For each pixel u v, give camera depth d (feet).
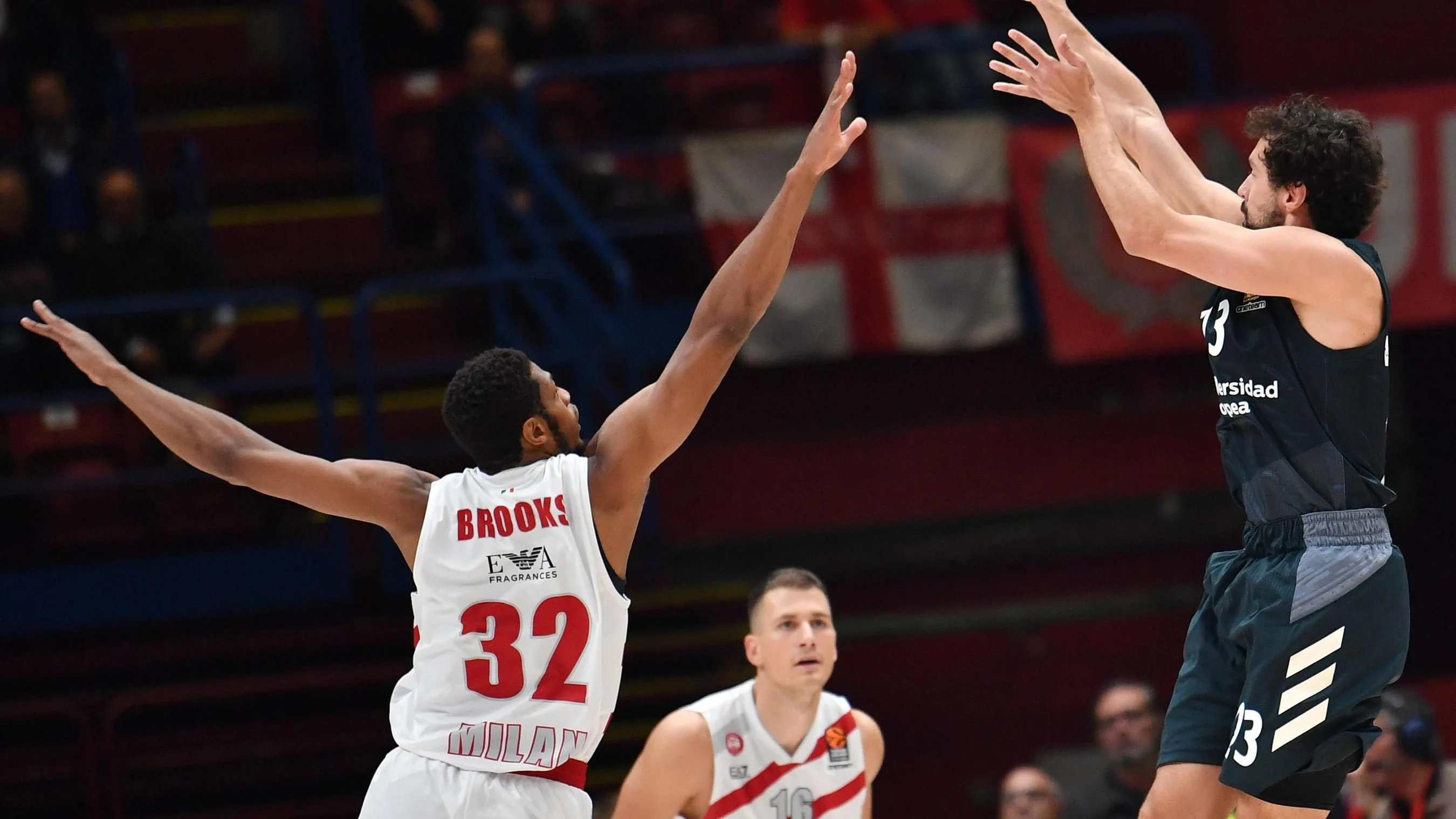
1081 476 63.67
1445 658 68.49
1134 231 21.50
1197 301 62.44
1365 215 22.33
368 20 76.28
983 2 80.28
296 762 55.72
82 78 73.41
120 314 55.77
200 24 83.87
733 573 61.00
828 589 62.08
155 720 56.13
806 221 62.64
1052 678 62.39
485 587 22.20
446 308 69.36
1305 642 21.83
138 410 23.16
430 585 22.47
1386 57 67.92
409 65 76.84
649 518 59.82
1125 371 65.72
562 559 22.16
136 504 57.77
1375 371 21.99
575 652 22.06
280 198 77.30
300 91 83.46
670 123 71.67
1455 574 69.15
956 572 62.54
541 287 64.69
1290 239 21.25
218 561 57.26
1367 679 21.94
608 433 22.68
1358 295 21.43
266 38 84.53
